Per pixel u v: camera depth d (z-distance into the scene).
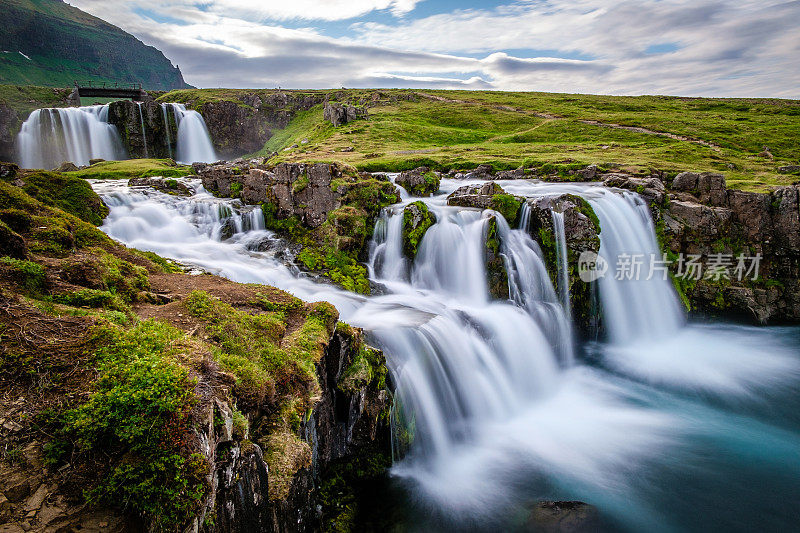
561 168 47.75
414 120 101.75
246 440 7.87
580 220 27.19
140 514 5.50
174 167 61.50
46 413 5.95
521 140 81.38
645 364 25.77
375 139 82.88
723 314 32.59
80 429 5.71
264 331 11.91
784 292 33.03
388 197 31.75
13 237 9.77
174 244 27.03
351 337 14.20
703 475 15.91
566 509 13.26
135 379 6.34
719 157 58.34
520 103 119.12
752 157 58.75
